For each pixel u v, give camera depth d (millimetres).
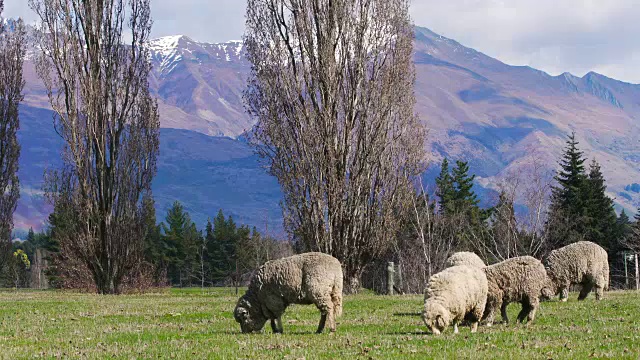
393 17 37500
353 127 36844
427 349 13211
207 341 15336
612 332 15414
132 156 44438
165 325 19500
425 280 50125
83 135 42656
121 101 44188
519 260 18125
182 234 108062
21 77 58375
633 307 21453
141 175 44875
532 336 14938
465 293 15844
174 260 104188
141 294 42656
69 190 44906
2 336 17141
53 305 27797
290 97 36562
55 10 42156
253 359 12617
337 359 12461
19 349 14406
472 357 12141
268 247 82625
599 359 11852
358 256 36844
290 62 36938
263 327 19000
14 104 58250
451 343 13898
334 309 17094
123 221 43656
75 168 42906
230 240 105375
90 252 42812
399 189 37562
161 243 106000
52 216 83312
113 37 43906
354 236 36531
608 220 66812
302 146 36344
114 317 22219
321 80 36406
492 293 17938
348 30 37000
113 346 14836
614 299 24891
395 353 12883
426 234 54281
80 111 42719
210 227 112312
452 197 77875
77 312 24203
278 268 17141
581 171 68812
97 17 43062
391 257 53625
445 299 15586
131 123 44594
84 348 14633
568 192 67438
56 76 42281
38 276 93000
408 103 38219
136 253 44406
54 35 42062
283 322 20156
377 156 36875
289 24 37062
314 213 36250
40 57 42000
